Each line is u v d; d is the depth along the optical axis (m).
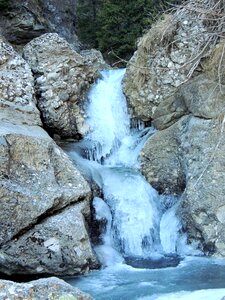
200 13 8.14
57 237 6.04
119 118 8.84
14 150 6.29
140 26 14.93
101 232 6.95
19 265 5.94
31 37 12.02
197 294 5.23
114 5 15.19
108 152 8.52
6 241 5.92
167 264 6.41
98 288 5.62
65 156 6.77
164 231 7.13
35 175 6.30
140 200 7.39
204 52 8.01
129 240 7.00
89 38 17.23
